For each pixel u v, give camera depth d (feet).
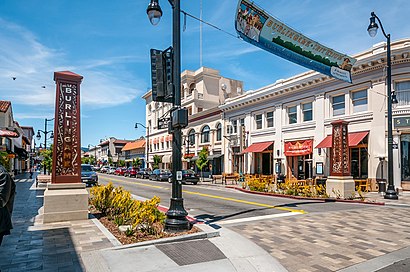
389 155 51.29
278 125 90.33
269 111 95.61
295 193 55.98
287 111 88.53
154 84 24.86
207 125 126.82
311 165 79.25
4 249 19.43
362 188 63.98
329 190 52.70
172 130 24.76
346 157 51.88
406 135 60.54
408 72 59.67
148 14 23.50
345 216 33.81
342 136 51.93
